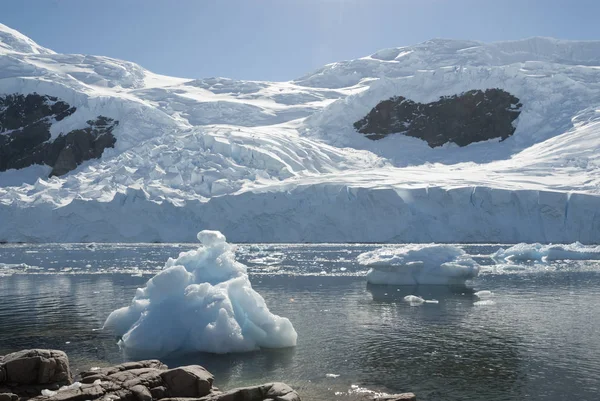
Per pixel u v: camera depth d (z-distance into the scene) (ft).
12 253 159.94
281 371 45.70
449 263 93.66
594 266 121.80
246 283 57.16
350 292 86.99
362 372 45.34
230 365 47.55
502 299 79.30
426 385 42.01
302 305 75.61
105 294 86.22
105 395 36.14
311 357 49.78
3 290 90.94
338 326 62.18
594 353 50.06
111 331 60.23
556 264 126.62
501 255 138.92
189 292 55.77
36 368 39.47
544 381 42.63
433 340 55.47
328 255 147.23
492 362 47.67
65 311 72.43
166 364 47.88
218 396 35.65
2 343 55.42
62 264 130.00
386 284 96.07
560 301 77.00
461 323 63.16
